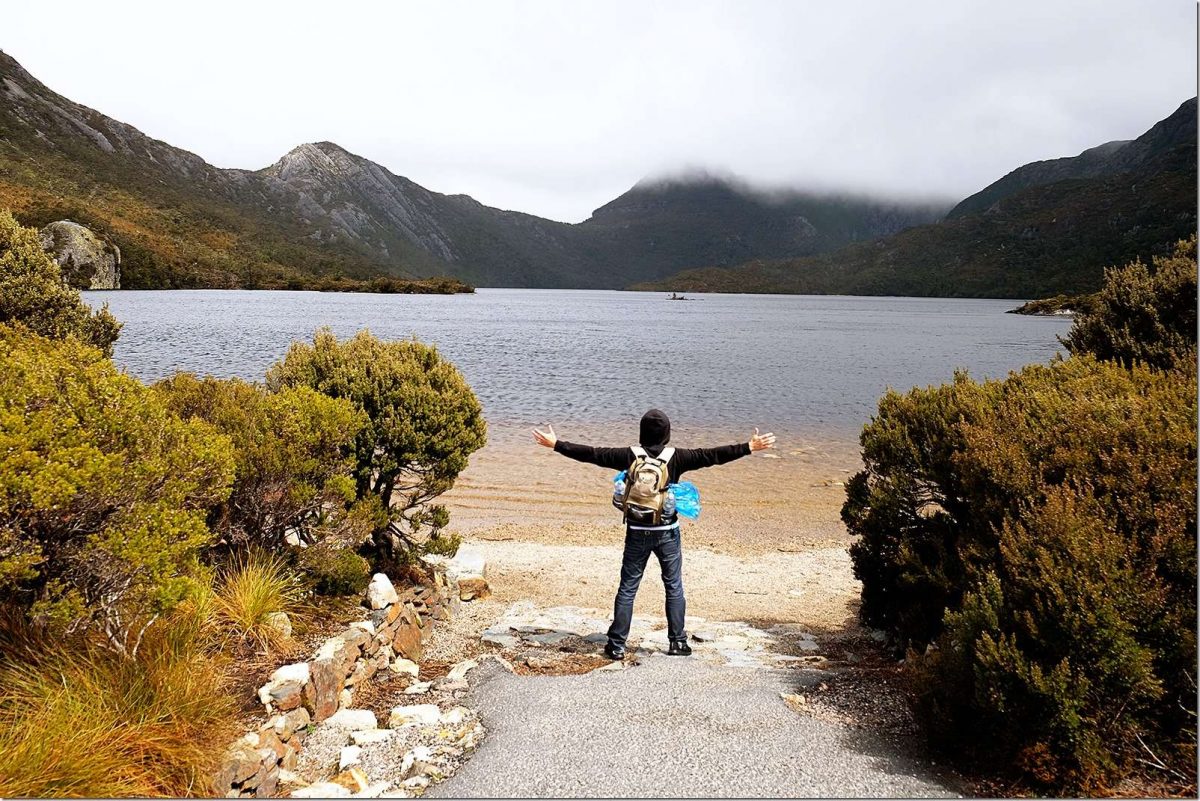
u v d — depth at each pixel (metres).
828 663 5.97
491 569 9.98
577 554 10.88
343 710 4.53
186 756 3.43
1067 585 3.81
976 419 5.63
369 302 162.75
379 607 5.89
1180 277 8.33
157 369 33.38
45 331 10.40
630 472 6.07
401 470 7.39
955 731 3.94
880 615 6.98
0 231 10.52
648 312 163.00
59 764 3.12
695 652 6.39
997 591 4.03
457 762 3.89
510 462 17.38
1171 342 8.17
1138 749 3.64
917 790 3.61
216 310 99.19
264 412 5.96
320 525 6.19
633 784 3.64
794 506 14.11
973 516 5.31
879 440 6.60
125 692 3.75
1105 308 9.17
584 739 4.14
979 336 87.56
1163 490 4.17
